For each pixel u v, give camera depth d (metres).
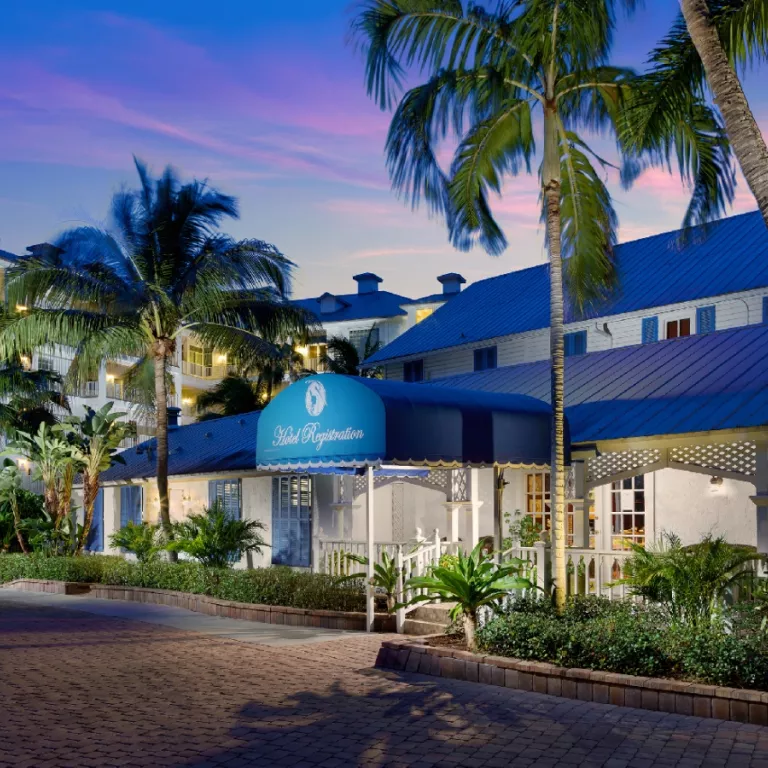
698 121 13.78
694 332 27.81
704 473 15.55
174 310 24.27
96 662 12.18
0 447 41.00
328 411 14.84
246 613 16.88
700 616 10.58
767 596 10.38
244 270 24.27
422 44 13.79
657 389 18.03
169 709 9.40
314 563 21.77
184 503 27.61
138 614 17.91
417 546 15.90
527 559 14.84
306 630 15.12
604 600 12.36
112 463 29.72
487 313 35.94
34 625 16.31
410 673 11.14
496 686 10.31
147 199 24.42
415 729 8.51
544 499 19.91
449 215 14.93
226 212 24.75
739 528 17.50
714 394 16.62
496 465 15.59
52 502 26.84
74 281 23.81
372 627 14.75
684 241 14.80
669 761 7.41
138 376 28.42
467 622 11.56
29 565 25.20
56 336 23.95
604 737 8.14
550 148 13.57
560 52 13.81
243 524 21.73
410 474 17.88
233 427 30.39
